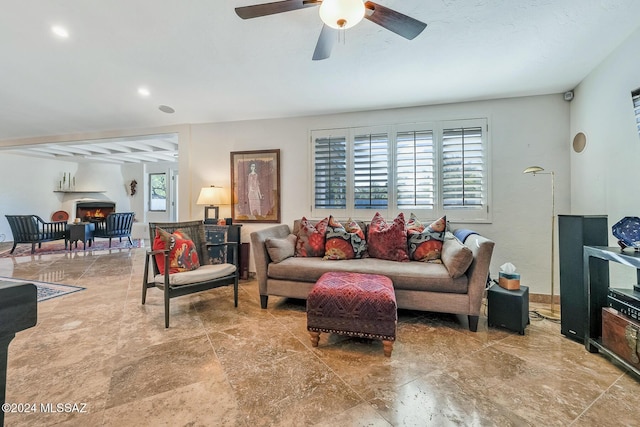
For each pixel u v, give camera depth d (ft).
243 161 13.08
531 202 10.15
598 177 8.23
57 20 7.57
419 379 5.53
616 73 7.43
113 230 21.89
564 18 6.60
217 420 4.46
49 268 14.56
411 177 11.21
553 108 9.95
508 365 6.02
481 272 7.63
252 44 8.23
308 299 6.78
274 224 12.78
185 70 9.63
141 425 4.36
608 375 5.66
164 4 6.90
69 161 26.89
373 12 5.23
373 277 7.71
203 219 13.58
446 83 9.59
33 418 4.48
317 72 9.43
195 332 7.54
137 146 20.08
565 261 7.34
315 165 12.30
